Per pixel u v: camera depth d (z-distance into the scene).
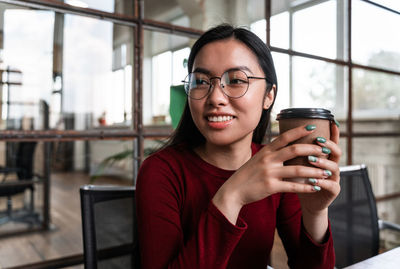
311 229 0.58
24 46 2.60
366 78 2.81
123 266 0.75
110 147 1.83
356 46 1.97
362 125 2.53
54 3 1.15
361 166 1.12
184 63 0.64
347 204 1.04
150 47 1.48
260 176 0.44
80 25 2.03
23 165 2.70
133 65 1.34
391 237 2.28
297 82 1.83
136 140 1.31
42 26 2.34
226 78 0.52
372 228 1.07
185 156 0.67
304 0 1.73
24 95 2.78
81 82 3.45
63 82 3.29
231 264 0.65
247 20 1.64
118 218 0.76
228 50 0.52
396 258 0.64
